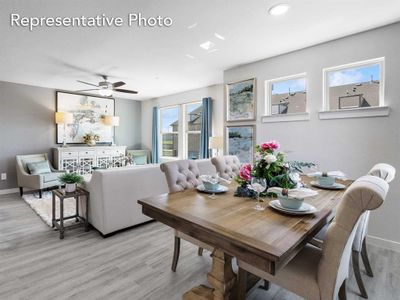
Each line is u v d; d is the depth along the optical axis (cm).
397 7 218
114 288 185
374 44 260
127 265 219
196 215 136
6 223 321
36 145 532
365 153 268
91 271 208
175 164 218
